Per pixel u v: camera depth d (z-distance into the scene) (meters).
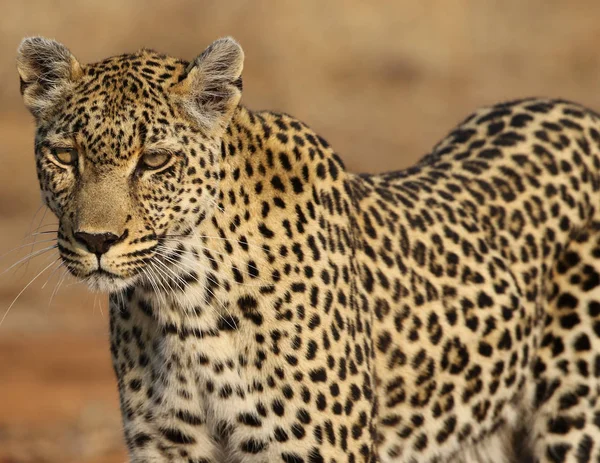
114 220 8.52
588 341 10.38
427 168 10.78
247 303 8.88
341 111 34.09
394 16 38.66
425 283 9.95
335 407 8.98
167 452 9.28
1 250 23.45
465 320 10.07
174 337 9.01
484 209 10.45
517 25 40.94
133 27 36.03
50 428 15.20
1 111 32.72
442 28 39.16
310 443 8.95
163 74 8.88
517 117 11.07
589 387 10.36
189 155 8.72
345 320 9.12
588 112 11.20
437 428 10.08
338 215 9.36
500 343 10.24
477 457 10.52
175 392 9.11
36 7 34.56
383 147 31.94
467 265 10.16
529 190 10.55
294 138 9.28
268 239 8.92
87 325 21.14
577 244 10.58
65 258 8.76
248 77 35.66
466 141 11.09
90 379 17.84
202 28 36.66
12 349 19.47
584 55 39.47
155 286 8.89
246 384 8.95
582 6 42.69
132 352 9.30
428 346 9.91
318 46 36.84
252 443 9.03
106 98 8.66
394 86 36.38
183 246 8.84
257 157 9.04
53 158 8.80
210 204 8.80
